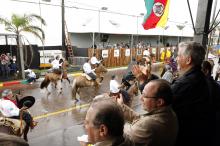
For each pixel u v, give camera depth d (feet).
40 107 33.88
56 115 30.48
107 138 4.78
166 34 103.96
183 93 7.00
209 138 7.36
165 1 16.01
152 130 6.30
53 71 43.39
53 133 24.56
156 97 6.59
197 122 7.04
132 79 33.14
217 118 7.61
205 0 11.66
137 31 88.38
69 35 78.79
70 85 49.85
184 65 7.41
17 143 3.43
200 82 7.12
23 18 53.26
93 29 75.15
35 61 64.28
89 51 75.20
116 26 81.05
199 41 12.10
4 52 55.77
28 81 51.29
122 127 4.86
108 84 51.34
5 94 20.01
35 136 23.71
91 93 42.70
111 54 79.82
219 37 75.56
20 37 52.65
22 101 21.22
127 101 17.16
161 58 99.81
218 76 32.60
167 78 23.68
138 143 6.31
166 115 6.57
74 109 33.22
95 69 49.03
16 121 18.92
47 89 44.06
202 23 11.91
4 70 53.36
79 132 24.86
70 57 74.49
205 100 7.09
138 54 89.81
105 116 4.69
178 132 7.18
